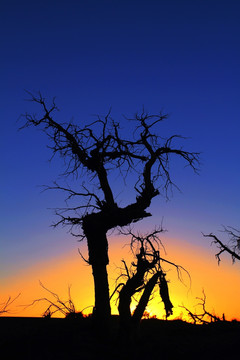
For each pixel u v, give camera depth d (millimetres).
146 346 22531
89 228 26125
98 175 26906
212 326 27250
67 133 27062
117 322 29188
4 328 23859
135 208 26078
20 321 26438
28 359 19516
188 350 21594
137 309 23984
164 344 22406
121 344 22875
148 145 27219
